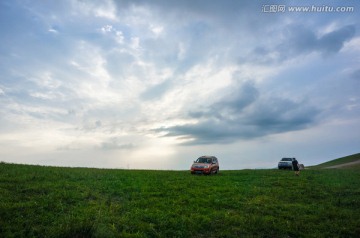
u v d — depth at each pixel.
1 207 13.99
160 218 14.62
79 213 14.45
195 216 15.29
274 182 27.48
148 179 26.30
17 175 22.08
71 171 28.17
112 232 12.14
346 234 13.88
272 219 15.46
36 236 11.66
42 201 15.62
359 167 51.59
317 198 21.03
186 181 26.11
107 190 19.94
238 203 18.56
